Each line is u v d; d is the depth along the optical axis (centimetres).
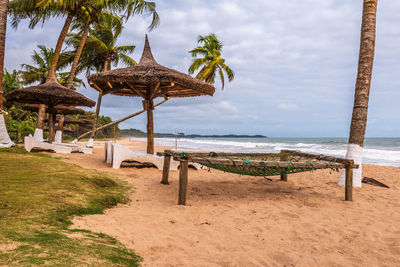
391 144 4809
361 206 514
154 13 1350
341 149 3300
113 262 222
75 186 477
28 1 1389
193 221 393
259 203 515
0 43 919
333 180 809
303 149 3225
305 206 504
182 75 845
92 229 309
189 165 940
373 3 718
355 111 720
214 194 582
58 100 1193
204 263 256
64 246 230
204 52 2600
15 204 333
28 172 520
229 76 2677
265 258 280
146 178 722
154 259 257
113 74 800
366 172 1032
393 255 299
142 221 372
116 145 838
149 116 951
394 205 527
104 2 1427
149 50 941
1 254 193
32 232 255
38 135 1398
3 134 900
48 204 356
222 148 3309
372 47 718
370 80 722
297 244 325
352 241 337
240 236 341
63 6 1391
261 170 533
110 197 476
